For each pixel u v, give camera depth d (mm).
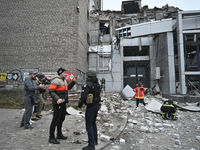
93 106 3117
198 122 5695
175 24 11719
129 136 4113
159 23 12633
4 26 12375
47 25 12125
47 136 3729
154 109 7371
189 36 13938
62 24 12070
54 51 11906
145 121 5652
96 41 17719
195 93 10953
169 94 11703
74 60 11844
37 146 3145
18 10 12383
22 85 11805
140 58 16625
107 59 16547
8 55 12156
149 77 16562
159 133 4457
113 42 16750
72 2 12211
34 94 4266
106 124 4684
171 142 3809
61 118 3494
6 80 11961
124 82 16844
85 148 2988
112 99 9781
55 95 3191
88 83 3121
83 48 14367
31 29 12188
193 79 12844
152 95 14078
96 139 3328
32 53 12008
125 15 18297
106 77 16344
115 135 4012
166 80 12773
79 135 3879
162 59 13836
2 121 4902
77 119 5254
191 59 14234
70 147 3166
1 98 8797
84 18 14867
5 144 3180
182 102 9945
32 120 5078
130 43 16609
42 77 5199
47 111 6500
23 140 3434
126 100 11148
